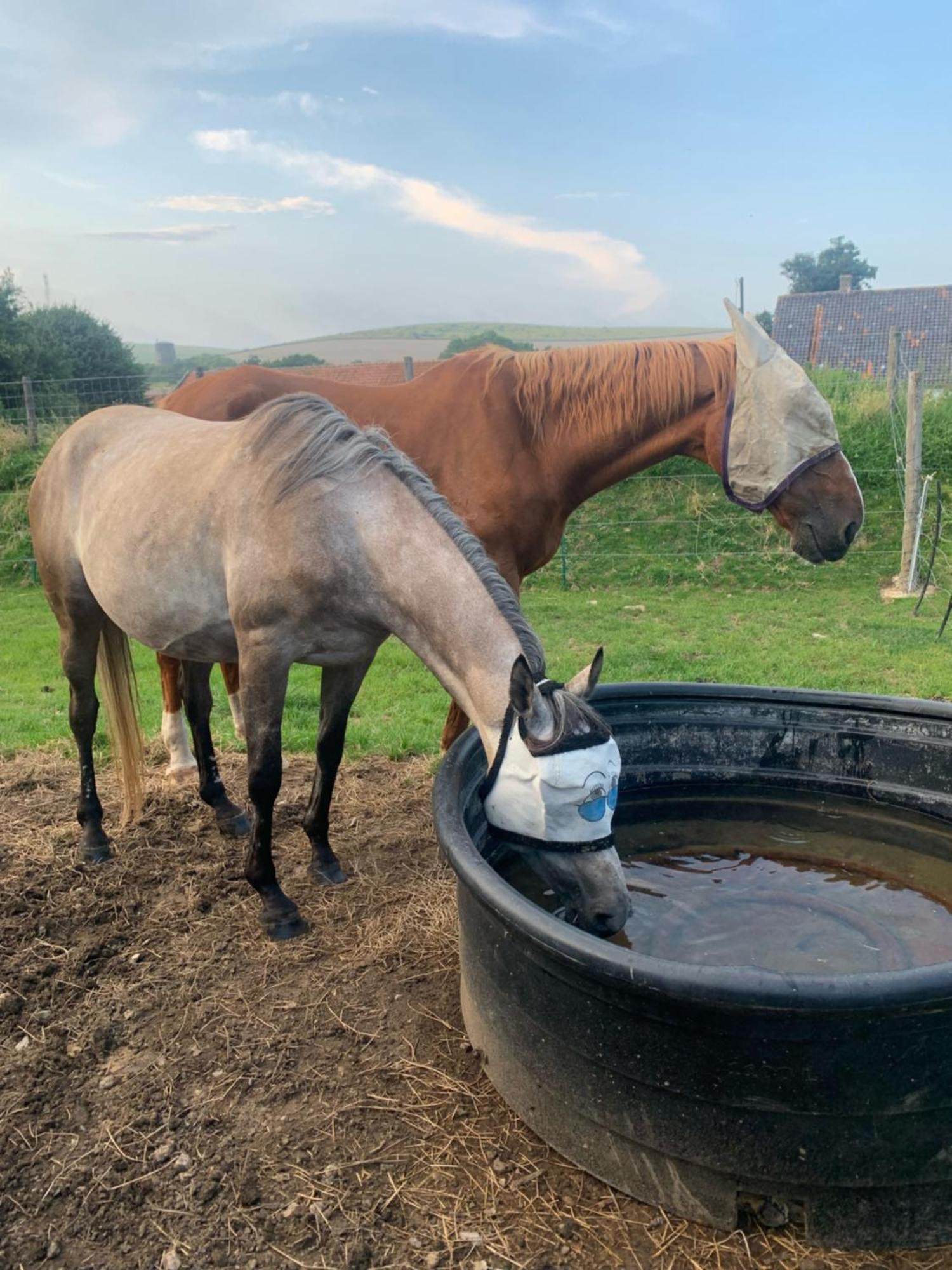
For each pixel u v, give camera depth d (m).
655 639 7.33
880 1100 1.64
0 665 7.06
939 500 8.21
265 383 3.81
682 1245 1.81
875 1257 1.77
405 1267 1.79
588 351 3.60
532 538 3.68
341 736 3.17
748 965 2.24
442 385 3.64
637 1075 1.78
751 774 3.24
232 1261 1.82
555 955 1.75
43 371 21.50
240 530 2.66
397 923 3.00
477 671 2.35
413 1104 2.21
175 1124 2.17
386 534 2.52
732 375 3.52
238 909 3.11
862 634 7.24
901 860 2.83
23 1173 2.03
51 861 3.43
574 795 2.05
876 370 22.86
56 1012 2.59
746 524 10.22
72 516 3.34
